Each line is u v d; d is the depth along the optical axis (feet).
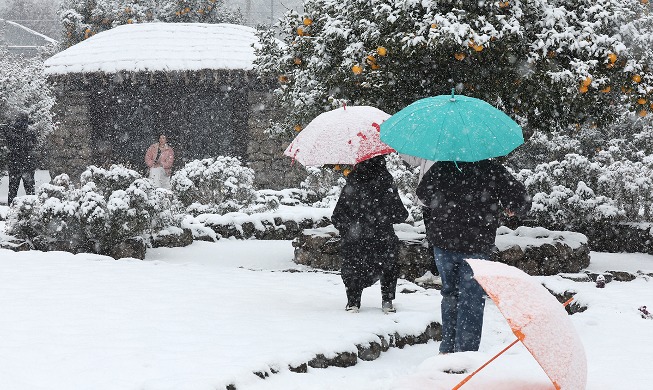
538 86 36.58
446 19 33.96
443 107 22.75
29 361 19.49
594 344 23.70
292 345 21.35
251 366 18.83
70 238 46.78
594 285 34.86
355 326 24.43
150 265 37.96
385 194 27.40
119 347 20.95
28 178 84.64
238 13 136.98
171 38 89.76
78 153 89.61
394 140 22.66
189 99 87.71
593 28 37.27
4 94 83.87
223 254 48.01
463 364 16.51
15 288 30.30
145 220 47.14
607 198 49.26
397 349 24.48
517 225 47.83
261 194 70.13
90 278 33.12
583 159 50.55
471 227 21.98
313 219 56.90
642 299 31.68
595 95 37.83
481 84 37.22
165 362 19.29
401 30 36.09
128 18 127.13
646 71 38.55
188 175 64.64
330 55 40.32
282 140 86.22
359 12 38.68
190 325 24.02
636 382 18.58
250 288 32.04
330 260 42.16
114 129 88.94
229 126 87.40
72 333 22.61
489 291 14.20
